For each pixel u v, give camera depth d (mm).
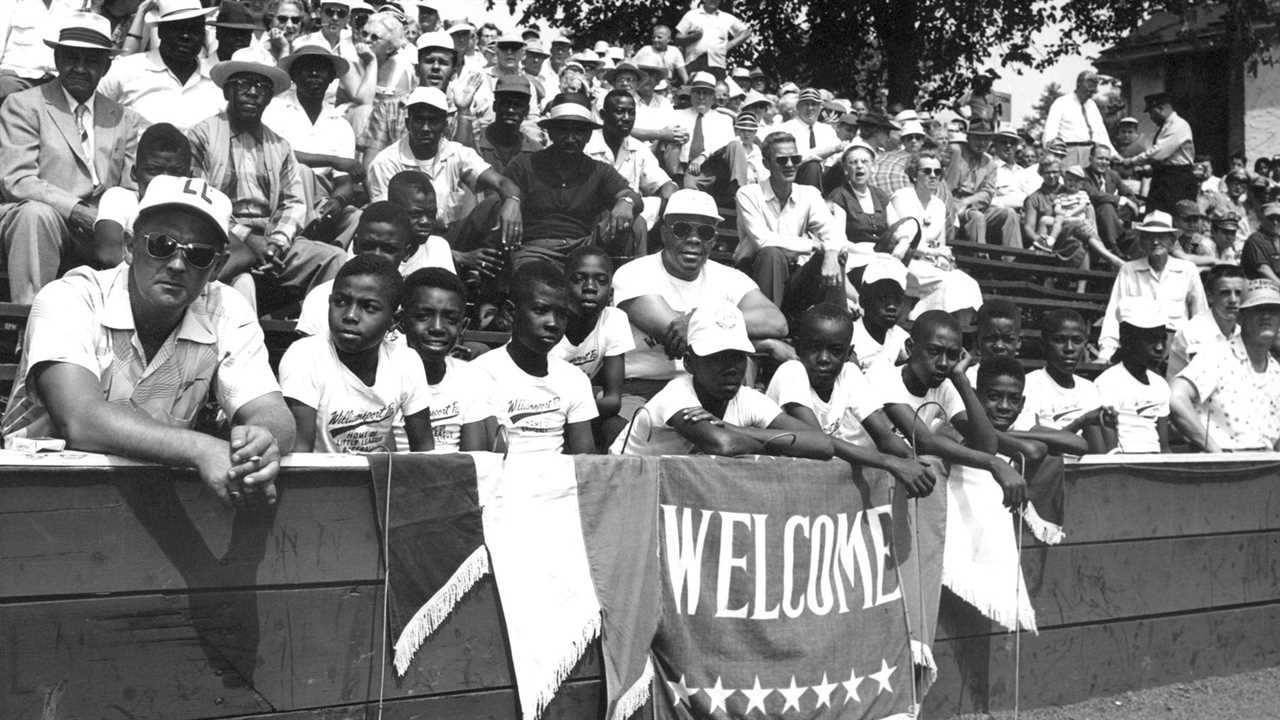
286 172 6758
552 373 5559
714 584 4930
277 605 3990
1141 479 6508
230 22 7887
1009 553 5891
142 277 3748
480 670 4410
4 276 6148
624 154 9352
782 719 5051
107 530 3686
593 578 4621
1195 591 6758
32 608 3572
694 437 5227
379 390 4805
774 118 13258
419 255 6906
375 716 4168
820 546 5234
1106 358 10922
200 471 3635
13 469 3529
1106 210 14391
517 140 8875
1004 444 5996
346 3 9461
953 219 13023
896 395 5840
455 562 4316
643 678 4727
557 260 7520
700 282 7090
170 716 3793
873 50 23391
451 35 11578
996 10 23125
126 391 3855
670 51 13852
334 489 4113
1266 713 6137
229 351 4008
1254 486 7078
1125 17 23906
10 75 7348
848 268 8930
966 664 5809
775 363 7484
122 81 7273
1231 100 23469
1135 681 6484
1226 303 9086
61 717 3609
